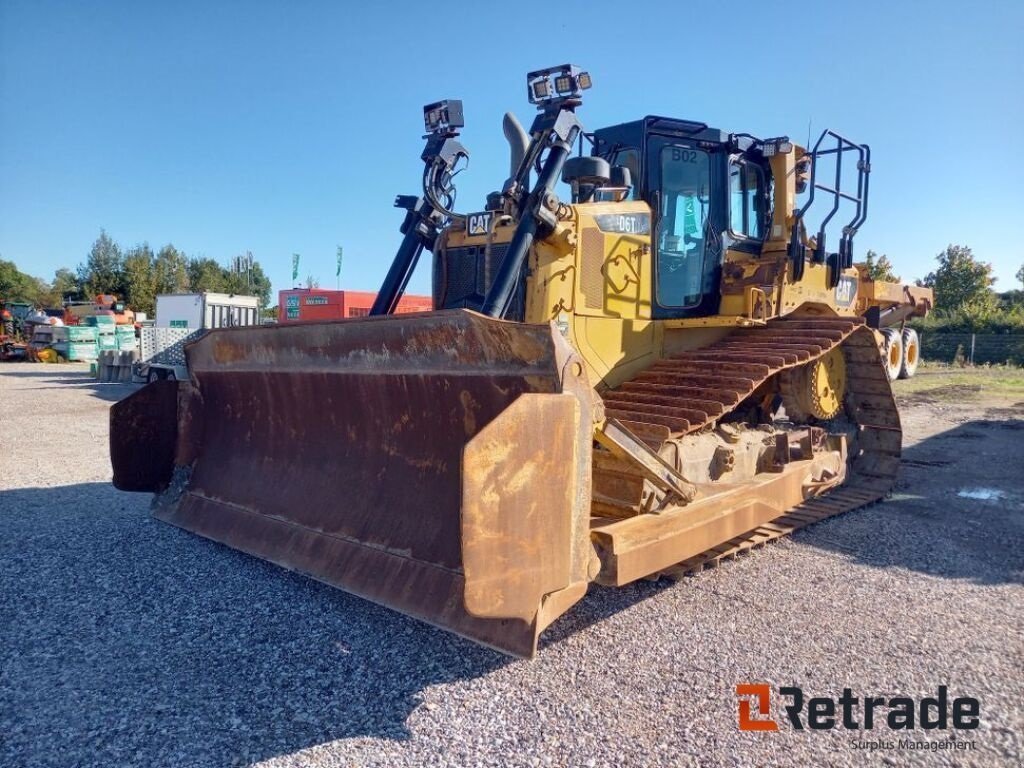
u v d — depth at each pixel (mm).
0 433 10836
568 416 3088
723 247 5832
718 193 5781
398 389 4168
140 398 5594
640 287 5281
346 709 3119
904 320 17375
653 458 3947
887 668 3520
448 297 5441
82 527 5699
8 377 22203
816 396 6355
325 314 18344
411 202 6035
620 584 3709
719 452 4988
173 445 5773
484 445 2766
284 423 5016
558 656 3621
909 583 4668
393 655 3607
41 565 4812
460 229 5383
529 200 4617
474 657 3598
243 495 5117
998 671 3502
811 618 4094
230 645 3691
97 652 3609
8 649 3639
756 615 4133
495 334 3457
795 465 5727
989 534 5797
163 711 3084
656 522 4055
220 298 21234
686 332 5727
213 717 3045
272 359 4965
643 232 5289
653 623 4020
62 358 30969
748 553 5277
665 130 5570
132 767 2703
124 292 52312
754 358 5051
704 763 2773
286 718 3045
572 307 4809
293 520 4633
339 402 4578
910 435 11008
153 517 5695
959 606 4285
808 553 5289
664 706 3168
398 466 4207
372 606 4188
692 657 3619
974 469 8508
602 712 3113
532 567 2965
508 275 4461
